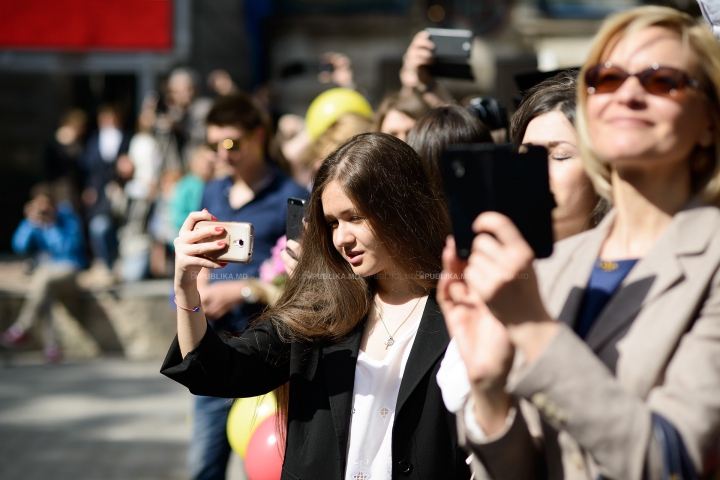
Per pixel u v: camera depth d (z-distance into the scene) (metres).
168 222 10.20
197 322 2.42
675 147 1.60
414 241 2.52
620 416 1.49
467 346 1.67
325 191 2.58
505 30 14.95
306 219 2.81
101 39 12.12
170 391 8.43
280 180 4.64
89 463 6.34
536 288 1.53
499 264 1.52
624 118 1.61
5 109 14.61
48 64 12.13
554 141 2.55
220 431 4.31
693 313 1.59
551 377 1.51
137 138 11.02
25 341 9.73
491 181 1.62
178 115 10.99
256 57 15.60
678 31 1.63
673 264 1.63
